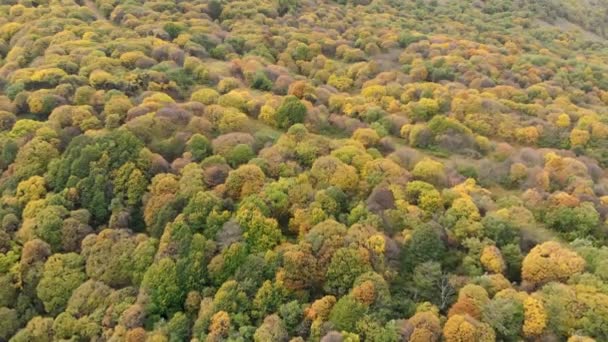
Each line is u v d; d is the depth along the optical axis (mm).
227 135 65000
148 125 64562
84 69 79562
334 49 110188
